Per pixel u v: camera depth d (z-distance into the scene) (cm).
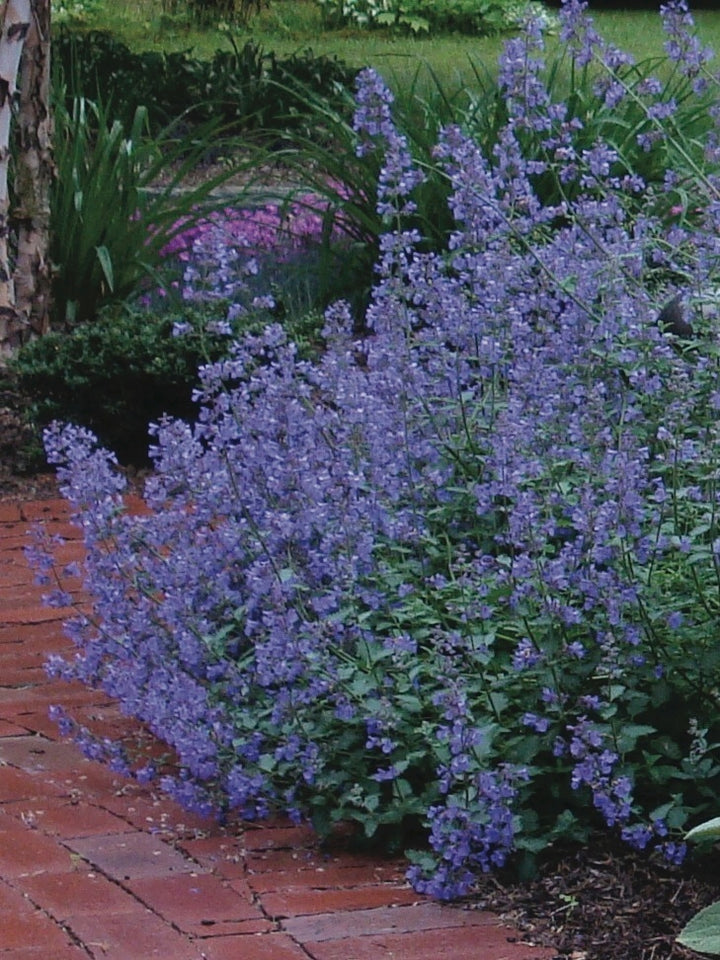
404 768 339
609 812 326
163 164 947
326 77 1585
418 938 311
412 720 359
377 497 392
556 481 392
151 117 1509
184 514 394
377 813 354
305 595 383
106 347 727
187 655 368
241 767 357
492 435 403
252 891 332
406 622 385
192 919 315
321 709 371
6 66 735
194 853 353
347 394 390
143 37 2112
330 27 2227
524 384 411
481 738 325
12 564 595
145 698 371
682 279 501
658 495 348
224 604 396
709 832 298
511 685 363
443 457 423
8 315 775
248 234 970
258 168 1066
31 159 789
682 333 443
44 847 351
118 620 393
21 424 725
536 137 890
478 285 449
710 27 2177
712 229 446
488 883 337
